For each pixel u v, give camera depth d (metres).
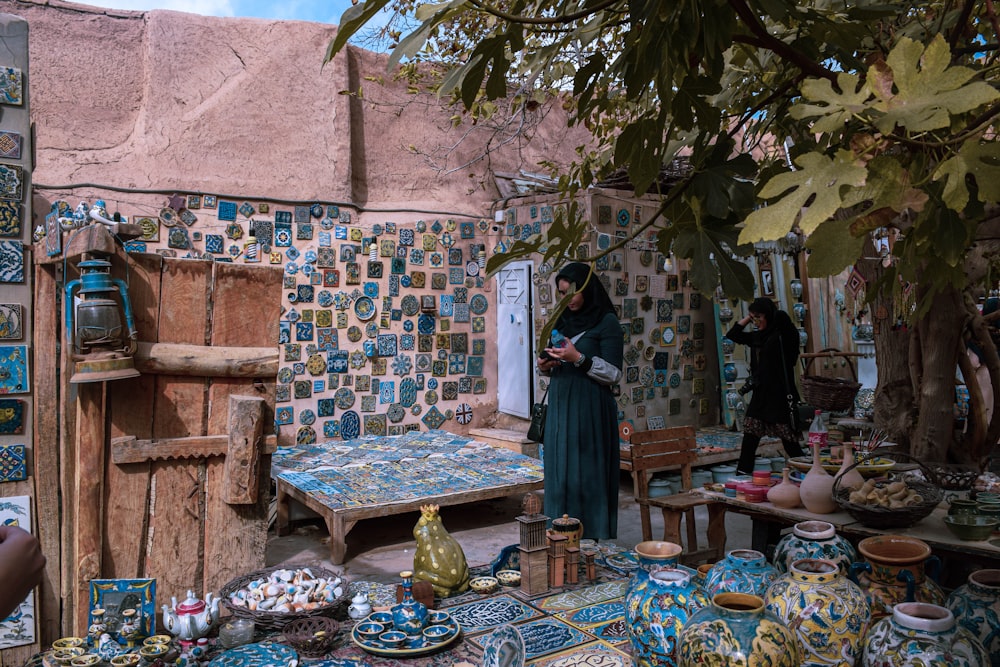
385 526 6.21
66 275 3.26
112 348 3.13
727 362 8.48
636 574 2.42
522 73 1.91
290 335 7.57
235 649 3.00
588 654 2.84
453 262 8.44
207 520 3.52
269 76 7.77
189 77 7.49
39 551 0.97
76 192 6.77
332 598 3.40
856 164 0.79
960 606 2.21
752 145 2.36
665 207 1.53
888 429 4.86
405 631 3.08
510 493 5.86
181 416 3.45
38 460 3.31
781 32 1.91
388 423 8.02
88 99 7.14
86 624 3.24
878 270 5.12
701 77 1.44
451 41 4.30
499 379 8.65
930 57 0.78
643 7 1.26
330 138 7.94
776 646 1.79
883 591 2.33
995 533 2.94
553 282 7.85
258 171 7.61
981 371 5.94
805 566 2.21
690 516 4.43
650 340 8.02
